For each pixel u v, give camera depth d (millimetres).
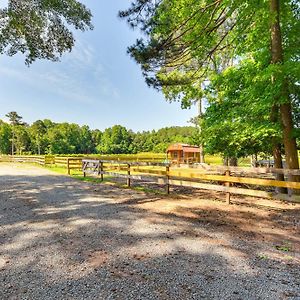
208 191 9617
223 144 9508
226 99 10359
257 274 3188
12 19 10141
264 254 3812
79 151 87312
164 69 9992
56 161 23453
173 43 8180
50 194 8797
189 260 3594
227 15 7406
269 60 8242
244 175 14094
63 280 3037
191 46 8352
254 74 8742
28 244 4195
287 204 7082
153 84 10227
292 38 7922
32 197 8250
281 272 3244
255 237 4551
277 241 4352
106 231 4855
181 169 19016
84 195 8617
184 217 5879
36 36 10914
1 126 71562
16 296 2703
